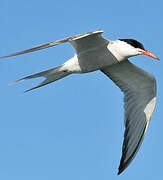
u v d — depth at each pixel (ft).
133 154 48.06
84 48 45.73
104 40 45.03
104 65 46.96
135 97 49.88
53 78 47.55
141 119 49.26
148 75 48.44
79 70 47.06
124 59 47.03
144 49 47.34
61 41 40.47
